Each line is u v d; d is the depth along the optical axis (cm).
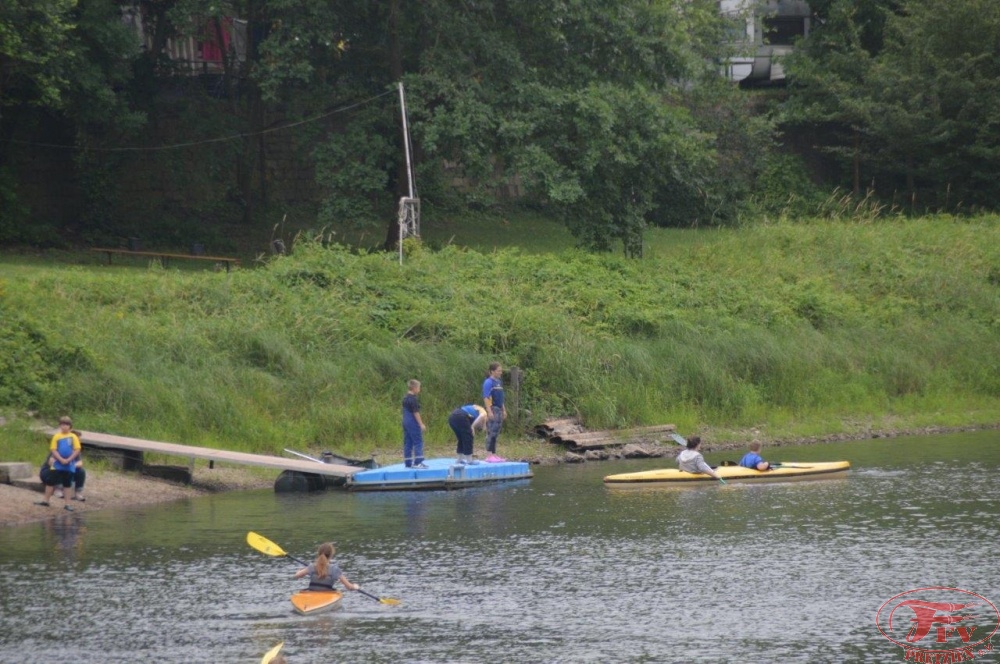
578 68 15762
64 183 15762
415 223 13700
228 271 14038
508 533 6875
